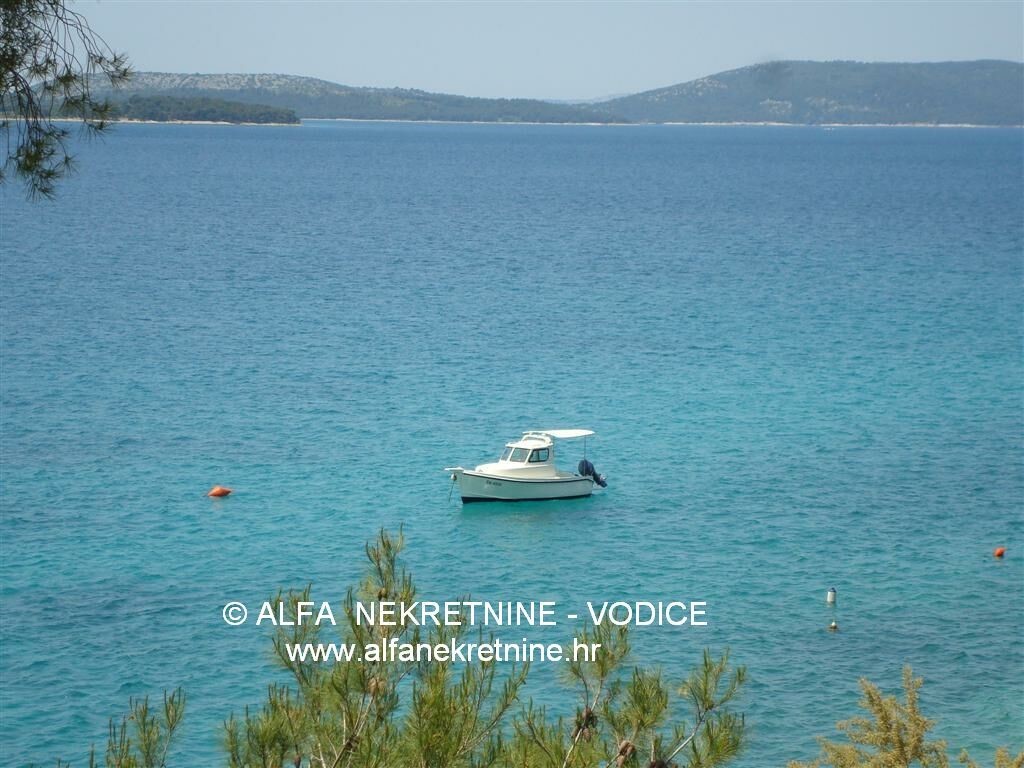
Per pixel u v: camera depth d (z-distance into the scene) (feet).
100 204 588.50
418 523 146.20
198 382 215.31
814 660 108.58
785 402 207.92
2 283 324.60
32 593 120.78
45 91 43.24
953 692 103.19
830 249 447.01
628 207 642.22
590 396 210.79
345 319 283.18
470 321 283.59
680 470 168.66
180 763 88.22
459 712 41.06
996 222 556.10
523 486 152.97
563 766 42.01
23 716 96.22
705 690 47.42
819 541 140.36
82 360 230.27
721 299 323.16
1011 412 202.18
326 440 180.86
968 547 138.82
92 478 159.22
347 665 41.47
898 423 194.59
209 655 107.45
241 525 143.43
